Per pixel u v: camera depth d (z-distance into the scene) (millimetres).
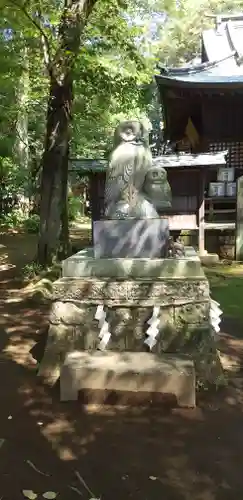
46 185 9172
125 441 3291
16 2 8039
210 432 3396
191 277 4312
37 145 22031
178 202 11273
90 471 2951
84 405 3838
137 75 11789
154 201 4824
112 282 4234
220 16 16938
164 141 19203
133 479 2865
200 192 11141
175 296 4172
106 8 9984
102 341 4148
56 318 4375
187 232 11523
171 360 3898
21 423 3564
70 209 24391
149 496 2699
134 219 4578
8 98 15289
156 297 4180
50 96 9078
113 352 4109
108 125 18031
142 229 4555
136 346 4250
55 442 3291
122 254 4590
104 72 11367
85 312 4305
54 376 4363
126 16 11508
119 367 3758
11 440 3326
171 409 3740
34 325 6277
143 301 4191
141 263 4355
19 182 20188
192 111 14391
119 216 4727
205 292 4207
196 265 4316
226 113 13195
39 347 5367
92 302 4266
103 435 3373
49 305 7289
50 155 9125
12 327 6195
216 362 4195
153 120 25688
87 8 8883
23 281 8586
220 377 4168
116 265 4395
